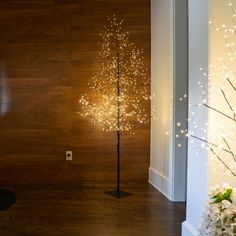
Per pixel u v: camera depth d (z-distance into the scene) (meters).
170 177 2.86
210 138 1.71
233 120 1.70
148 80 3.48
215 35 1.69
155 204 2.74
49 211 2.56
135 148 3.52
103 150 3.51
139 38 3.48
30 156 3.50
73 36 3.48
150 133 3.50
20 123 3.50
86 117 3.50
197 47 1.85
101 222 2.32
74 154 3.51
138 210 2.58
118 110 3.39
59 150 3.50
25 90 3.49
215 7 1.68
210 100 1.70
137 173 3.52
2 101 3.49
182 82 2.77
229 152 1.66
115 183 3.46
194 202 1.90
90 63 3.49
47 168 3.51
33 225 2.26
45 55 3.48
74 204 2.74
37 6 3.46
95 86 3.49
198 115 1.84
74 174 3.52
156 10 3.25
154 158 3.37
